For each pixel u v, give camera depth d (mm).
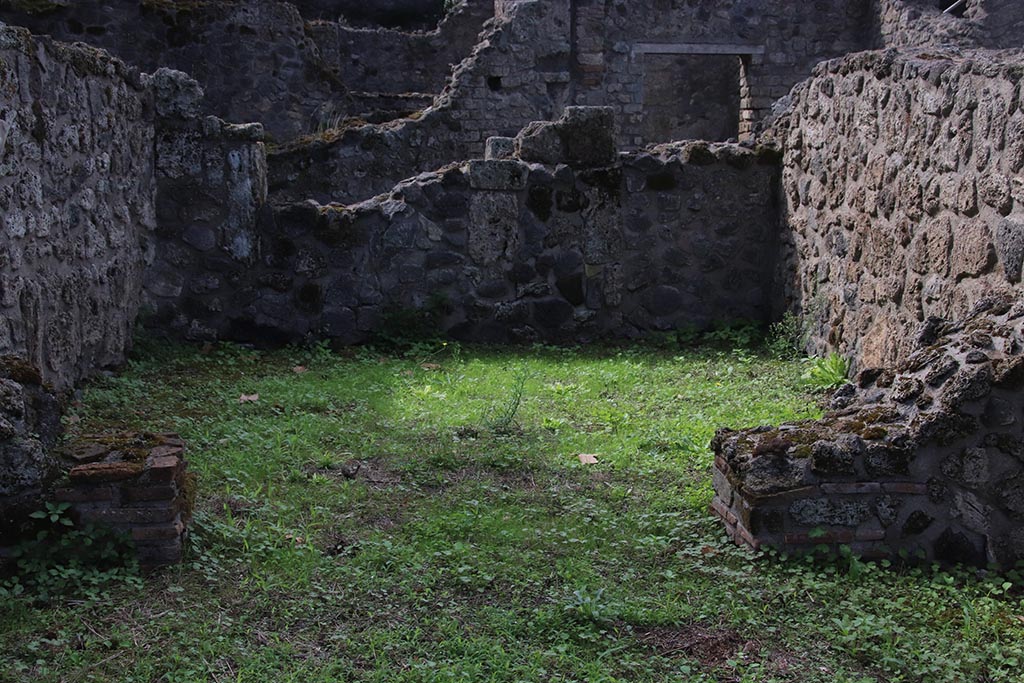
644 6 14078
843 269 7000
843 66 6961
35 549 3580
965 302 5297
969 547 3906
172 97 7691
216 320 7910
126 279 7184
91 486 3637
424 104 14148
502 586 3676
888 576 3801
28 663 3061
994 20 12367
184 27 12930
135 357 7312
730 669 3148
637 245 8367
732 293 8516
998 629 3385
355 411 6016
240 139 7805
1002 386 3842
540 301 8273
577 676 3080
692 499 4582
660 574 3797
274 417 5816
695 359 7727
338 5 18109
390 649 3201
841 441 3947
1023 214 4727
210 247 7855
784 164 8234
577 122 8188
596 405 6254
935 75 5594
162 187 7781
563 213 8250
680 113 17609
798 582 3754
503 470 5016
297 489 4625
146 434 4016
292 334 7988
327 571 3736
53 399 3910
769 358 7652
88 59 6254
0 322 4852
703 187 8383
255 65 13148
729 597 3605
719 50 14320
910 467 3912
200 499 4410
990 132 5016
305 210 7906
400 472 4938
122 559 3664
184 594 3521
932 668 3133
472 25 15578
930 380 4051
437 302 8109
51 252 5641
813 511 3916
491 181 8109
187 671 3008
